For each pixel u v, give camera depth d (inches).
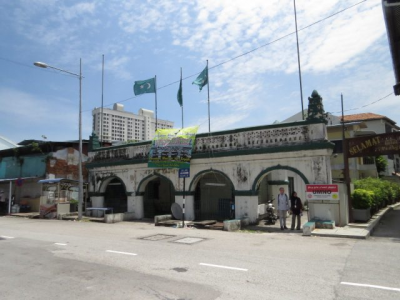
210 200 765.3
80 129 821.9
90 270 289.4
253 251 370.3
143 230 577.9
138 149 813.9
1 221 788.6
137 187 807.7
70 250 384.8
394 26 321.4
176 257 339.0
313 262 313.4
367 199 619.5
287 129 595.2
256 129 627.5
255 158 621.0
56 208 858.1
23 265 311.3
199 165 700.0
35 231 573.0
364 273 272.8
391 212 864.3
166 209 919.0
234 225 565.0
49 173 1057.5
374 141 580.7
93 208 849.5
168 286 240.4
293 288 233.8
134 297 217.6
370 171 1219.2
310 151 564.4
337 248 388.2
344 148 606.5
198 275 268.8
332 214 545.3
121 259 331.9
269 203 692.1
